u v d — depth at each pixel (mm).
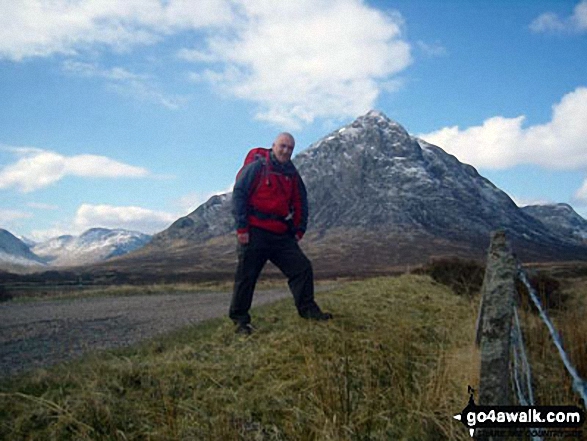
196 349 3838
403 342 3963
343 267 77000
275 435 2727
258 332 4156
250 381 3266
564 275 15922
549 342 4047
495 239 2621
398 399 3150
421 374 3557
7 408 2805
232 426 2762
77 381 3113
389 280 7523
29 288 25328
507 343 2447
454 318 5207
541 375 3516
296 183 4324
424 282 7449
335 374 3240
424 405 3092
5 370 3945
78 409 2762
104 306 9250
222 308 8211
